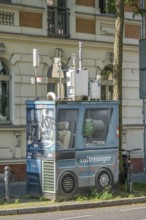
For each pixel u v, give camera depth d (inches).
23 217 599.5
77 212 636.7
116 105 746.8
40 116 711.1
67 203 671.8
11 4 915.4
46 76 957.8
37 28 954.1
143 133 1104.2
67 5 1001.5
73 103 706.8
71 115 706.2
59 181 691.4
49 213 630.5
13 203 669.3
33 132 719.7
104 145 732.7
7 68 926.4
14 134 923.4
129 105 1083.3
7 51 916.0
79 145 709.9
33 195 718.5
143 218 583.2
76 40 996.6
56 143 692.1
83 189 712.4
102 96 1050.7
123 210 650.2
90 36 1024.9
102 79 1023.6
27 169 728.3
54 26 983.0
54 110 693.3
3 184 855.7
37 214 624.1
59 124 696.4
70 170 700.7
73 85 740.0
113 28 1056.8
